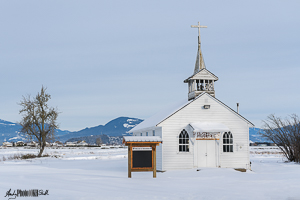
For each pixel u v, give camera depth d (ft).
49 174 84.33
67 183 63.67
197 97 98.22
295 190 52.90
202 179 70.59
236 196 47.70
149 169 75.41
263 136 130.72
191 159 95.50
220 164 96.53
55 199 46.11
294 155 121.49
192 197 46.73
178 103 120.16
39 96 183.93
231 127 98.84
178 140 95.61
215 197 46.78
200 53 110.22
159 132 99.09
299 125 122.31
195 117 97.45
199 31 111.96
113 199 45.50
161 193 50.55
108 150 313.12
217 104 99.19
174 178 73.46
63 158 173.17
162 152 94.32
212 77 104.27
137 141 74.69
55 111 185.57
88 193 50.90
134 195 48.57
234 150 98.02
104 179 71.26
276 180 66.74
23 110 182.39
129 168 75.00
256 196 47.73
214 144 97.09
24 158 169.17
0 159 167.02
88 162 137.18
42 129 184.03
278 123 127.54
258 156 168.45
